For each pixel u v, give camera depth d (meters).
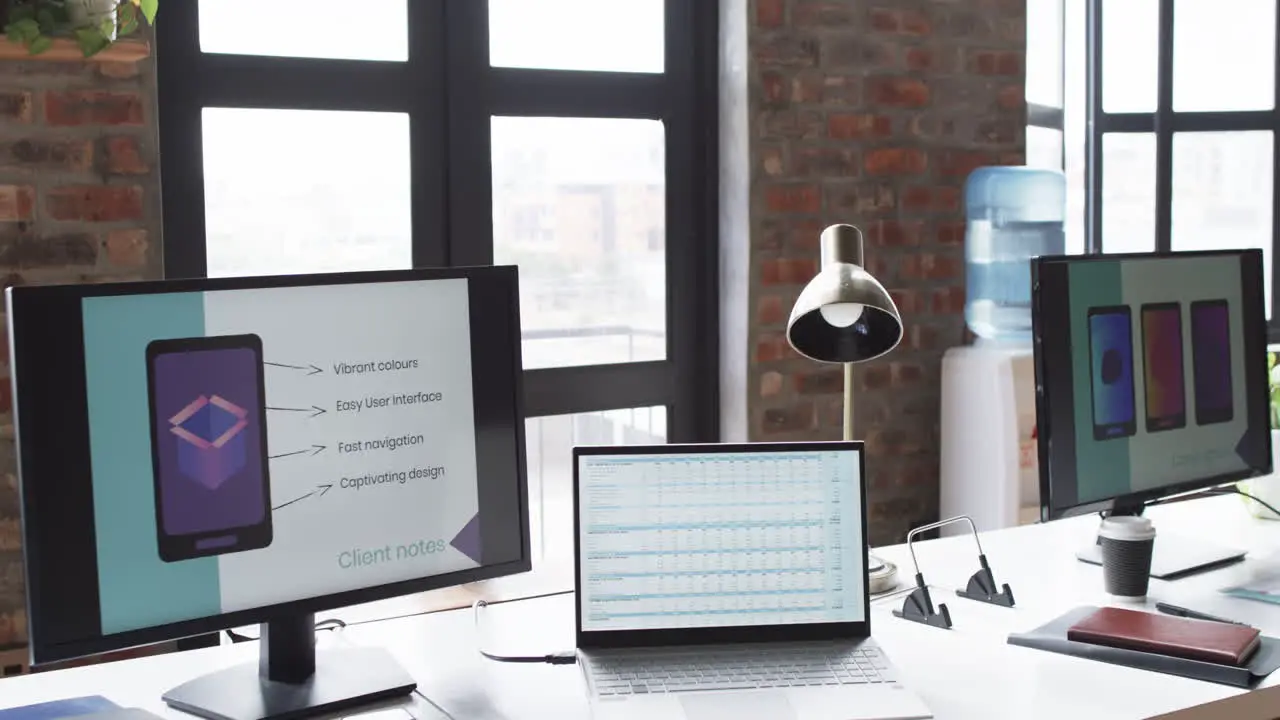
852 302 1.97
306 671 1.66
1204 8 4.07
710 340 3.58
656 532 1.79
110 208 2.71
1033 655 1.80
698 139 3.54
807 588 1.80
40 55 2.41
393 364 1.68
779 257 3.46
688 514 1.80
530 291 3.39
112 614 1.47
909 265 3.62
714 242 3.56
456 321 1.74
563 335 3.44
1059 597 2.08
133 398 1.49
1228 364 2.38
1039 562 2.30
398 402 1.69
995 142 3.73
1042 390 2.07
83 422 1.45
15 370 1.41
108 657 2.75
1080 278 2.13
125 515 1.48
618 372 3.50
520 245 3.37
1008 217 3.74
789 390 3.51
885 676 1.66
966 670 1.74
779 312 3.48
